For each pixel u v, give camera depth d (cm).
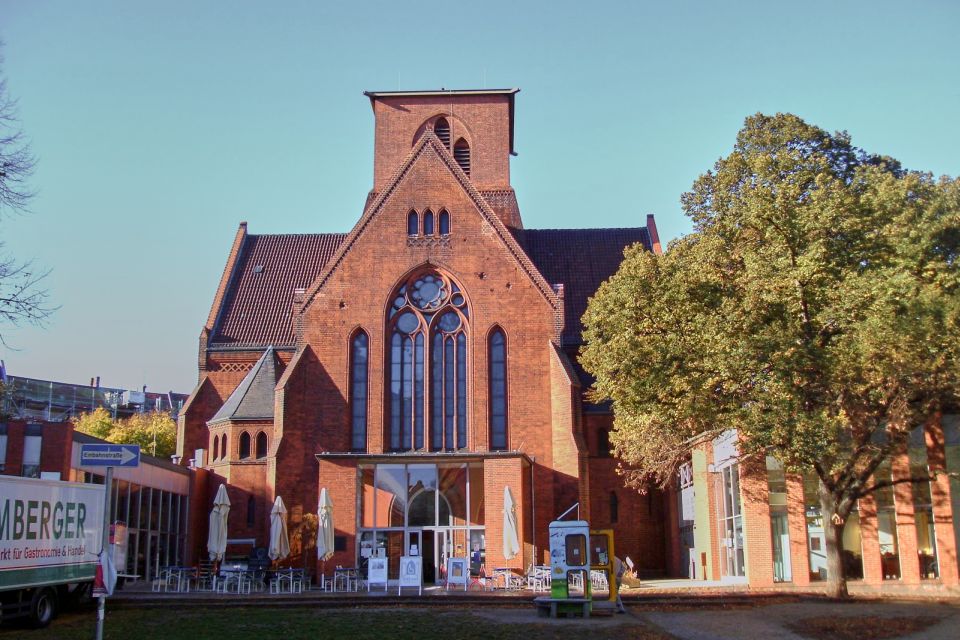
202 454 5612
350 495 4631
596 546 3259
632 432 4150
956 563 3884
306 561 4744
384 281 5119
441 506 4728
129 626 2755
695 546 4834
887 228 3222
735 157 3794
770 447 3266
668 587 4078
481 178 6253
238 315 6091
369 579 3900
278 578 4197
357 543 4619
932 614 2866
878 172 3516
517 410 4959
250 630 2636
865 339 2952
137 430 9338
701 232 3891
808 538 4047
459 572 4134
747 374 3244
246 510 5103
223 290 6209
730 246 3609
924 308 2939
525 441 4922
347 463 4662
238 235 6569
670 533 5156
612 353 3494
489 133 6297
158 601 3475
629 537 5212
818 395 3288
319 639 2461
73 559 2936
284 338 5900
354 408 5006
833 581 3378
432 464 4741
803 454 3103
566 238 6450
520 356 5016
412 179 5231
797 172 3506
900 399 3312
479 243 5147
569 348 5678
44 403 12606
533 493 4853
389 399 5016
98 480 4197
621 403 3588
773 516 4097
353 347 5078
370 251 5153
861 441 3412
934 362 3069
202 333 5894
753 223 3334
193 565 5225
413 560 3831
